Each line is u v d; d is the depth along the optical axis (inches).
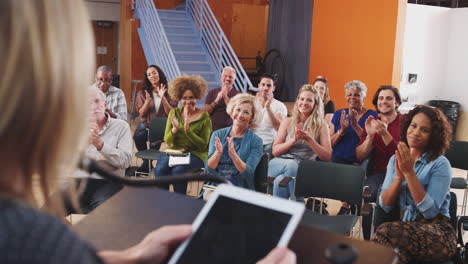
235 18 394.3
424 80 325.7
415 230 96.5
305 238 25.0
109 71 209.0
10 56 12.3
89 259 13.2
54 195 14.9
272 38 368.5
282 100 351.9
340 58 303.7
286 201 22.7
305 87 162.9
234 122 139.9
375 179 156.8
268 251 21.0
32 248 12.3
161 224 28.8
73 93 13.4
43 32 12.8
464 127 321.1
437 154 108.2
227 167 137.1
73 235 13.4
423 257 95.3
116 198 32.6
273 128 195.8
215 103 214.2
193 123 163.9
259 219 22.5
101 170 20.9
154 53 340.8
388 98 168.6
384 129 157.9
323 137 162.1
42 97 12.8
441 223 102.7
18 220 12.6
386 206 111.1
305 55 328.5
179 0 433.1
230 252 21.6
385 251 24.3
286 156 163.9
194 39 374.9
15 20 12.4
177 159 156.5
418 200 104.1
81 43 13.6
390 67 275.9
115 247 26.5
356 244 24.6
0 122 12.4
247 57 402.0
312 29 322.0
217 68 356.8
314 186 137.3
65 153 13.8
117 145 132.2
